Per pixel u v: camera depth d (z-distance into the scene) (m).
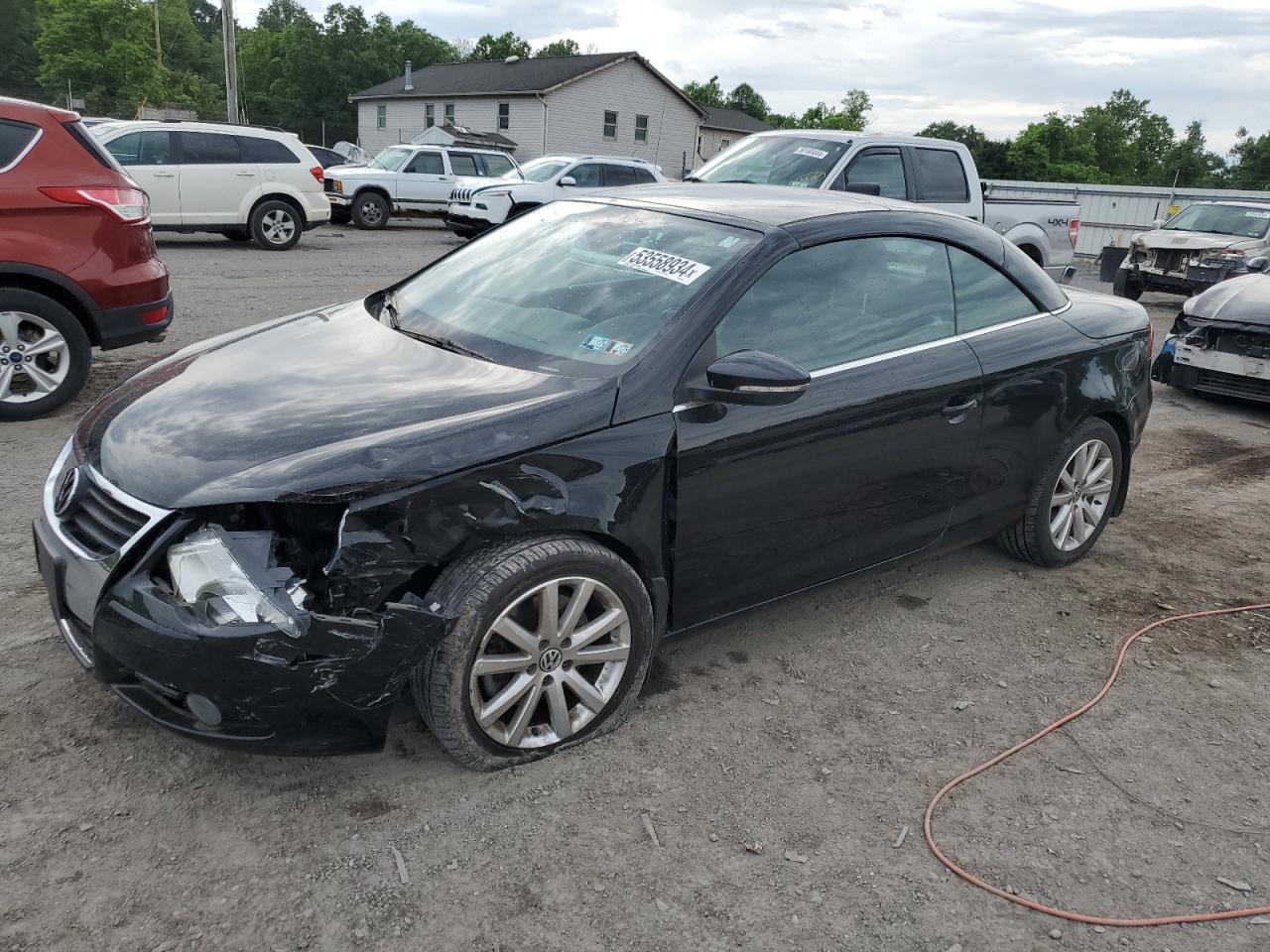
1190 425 7.43
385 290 4.05
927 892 2.50
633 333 3.08
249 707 2.38
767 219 3.45
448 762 2.86
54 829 2.47
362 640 2.42
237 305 9.63
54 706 2.96
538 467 2.67
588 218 3.84
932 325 3.69
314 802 2.65
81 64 57.75
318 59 71.56
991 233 4.09
